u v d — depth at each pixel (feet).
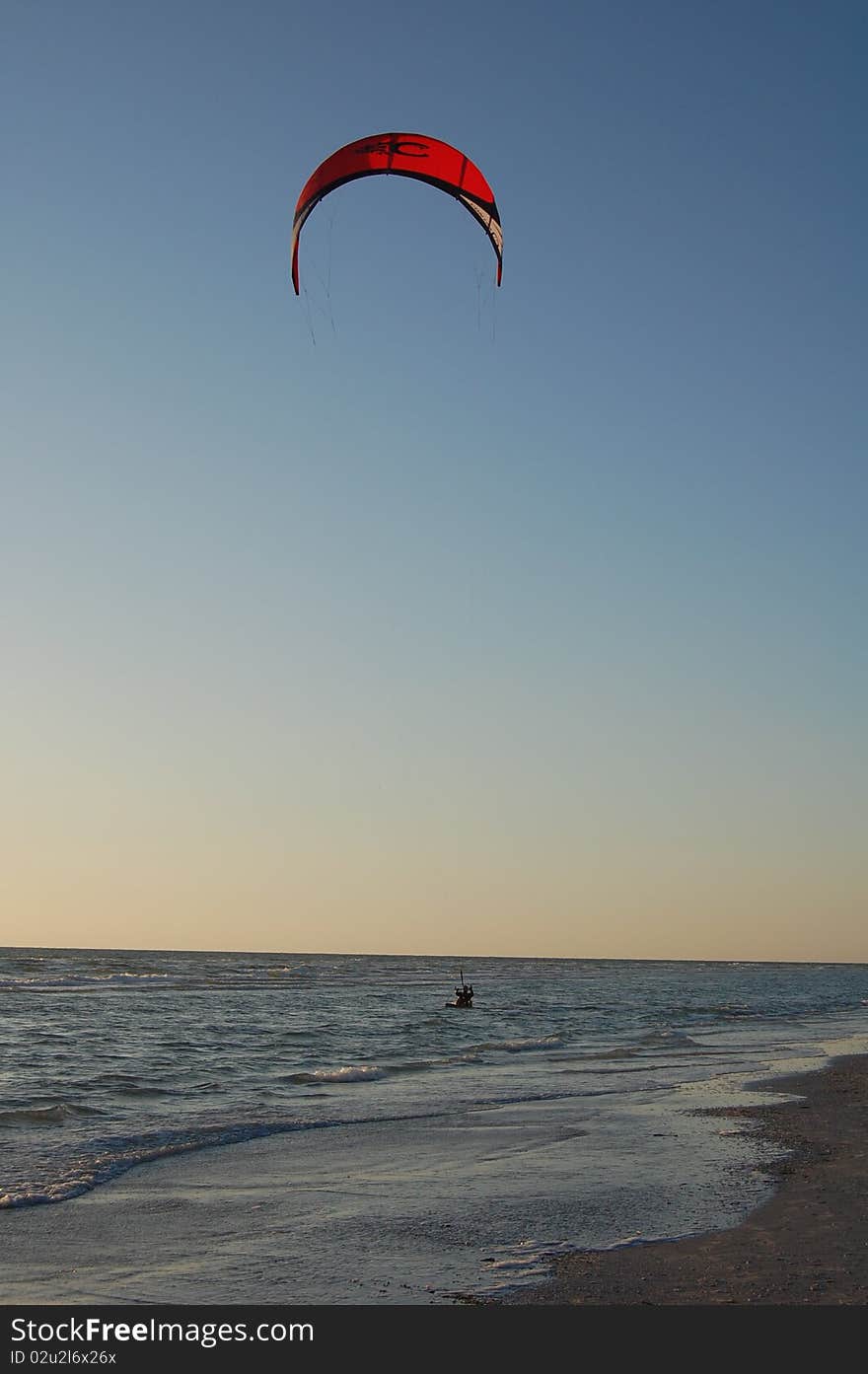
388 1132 53.36
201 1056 92.63
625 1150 48.42
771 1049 105.60
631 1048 107.45
